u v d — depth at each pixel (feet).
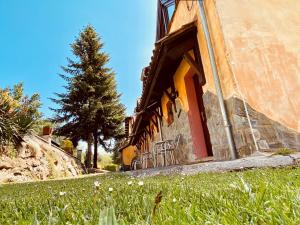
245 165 12.40
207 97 19.67
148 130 50.80
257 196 3.73
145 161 47.47
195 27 21.04
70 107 97.19
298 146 14.90
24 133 43.83
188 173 14.51
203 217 3.13
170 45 20.99
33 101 72.84
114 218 2.36
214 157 18.72
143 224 3.06
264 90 16.12
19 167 40.47
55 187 14.15
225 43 17.12
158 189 6.89
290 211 2.81
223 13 17.95
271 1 19.35
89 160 94.22
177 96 27.73
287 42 17.85
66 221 3.69
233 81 16.12
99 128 102.58
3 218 4.64
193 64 21.11
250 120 15.28
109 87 105.29
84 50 107.96
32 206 5.73
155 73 25.21
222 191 5.16
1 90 44.55
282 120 15.48
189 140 24.50
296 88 16.42
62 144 82.84
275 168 11.41
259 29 17.87
